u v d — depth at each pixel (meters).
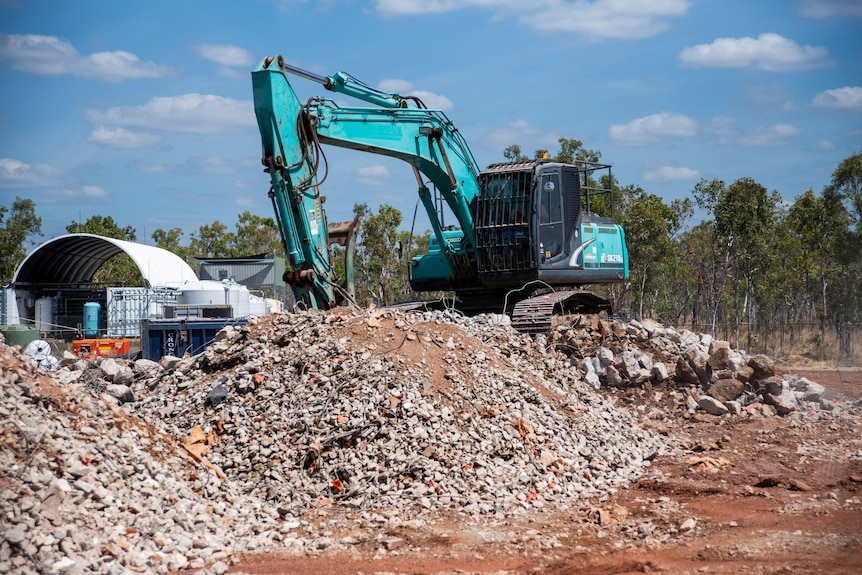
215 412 13.66
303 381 13.84
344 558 9.25
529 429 13.47
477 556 9.29
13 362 10.91
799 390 19.88
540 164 22.56
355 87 19.95
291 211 17.73
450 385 13.84
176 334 23.86
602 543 9.83
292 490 11.71
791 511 10.74
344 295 18.41
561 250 22.48
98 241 45.16
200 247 87.19
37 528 8.30
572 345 20.25
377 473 11.78
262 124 17.56
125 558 8.48
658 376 19.06
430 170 22.17
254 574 8.70
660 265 54.31
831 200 28.14
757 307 56.22
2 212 61.69
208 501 10.77
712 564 8.72
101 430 10.66
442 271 24.39
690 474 13.20
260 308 30.86
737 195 43.75
